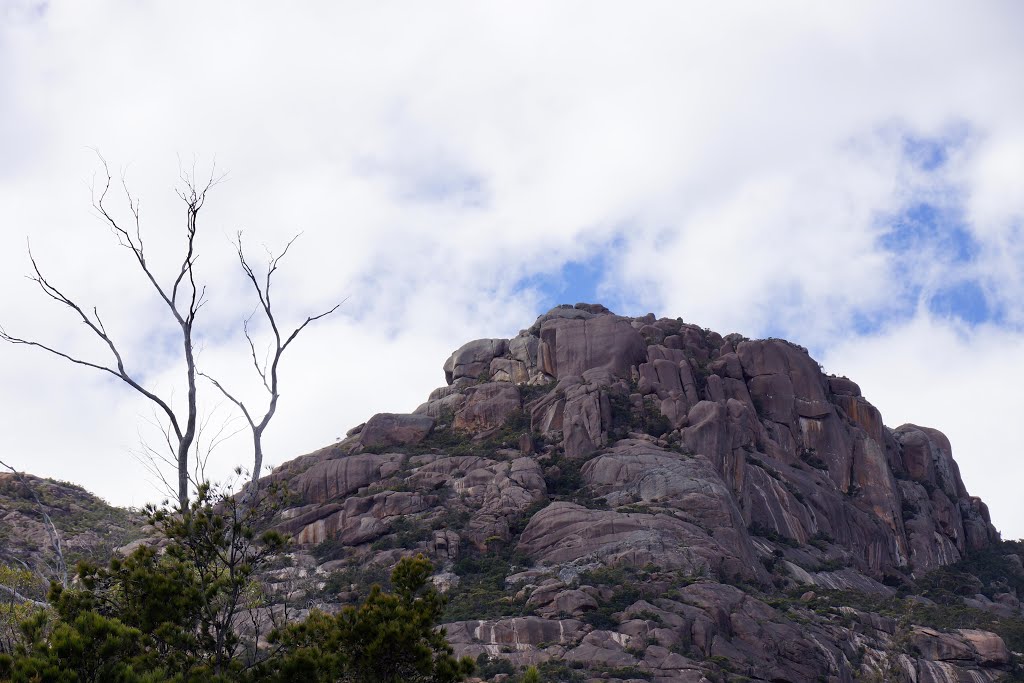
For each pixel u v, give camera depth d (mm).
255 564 37469
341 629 39219
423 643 39625
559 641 87625
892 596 124750
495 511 116812
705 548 106312
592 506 117312
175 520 36125
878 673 95688
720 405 134250
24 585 39750
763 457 136625
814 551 126875
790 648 91188
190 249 37656
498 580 104062
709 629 89812
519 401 143875
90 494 116938
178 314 37156
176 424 36375
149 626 35625
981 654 100688
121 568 37031
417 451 136625
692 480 117500
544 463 128250
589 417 132000
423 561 42750
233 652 36812
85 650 32812
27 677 31047
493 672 81750
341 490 126250
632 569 101750
